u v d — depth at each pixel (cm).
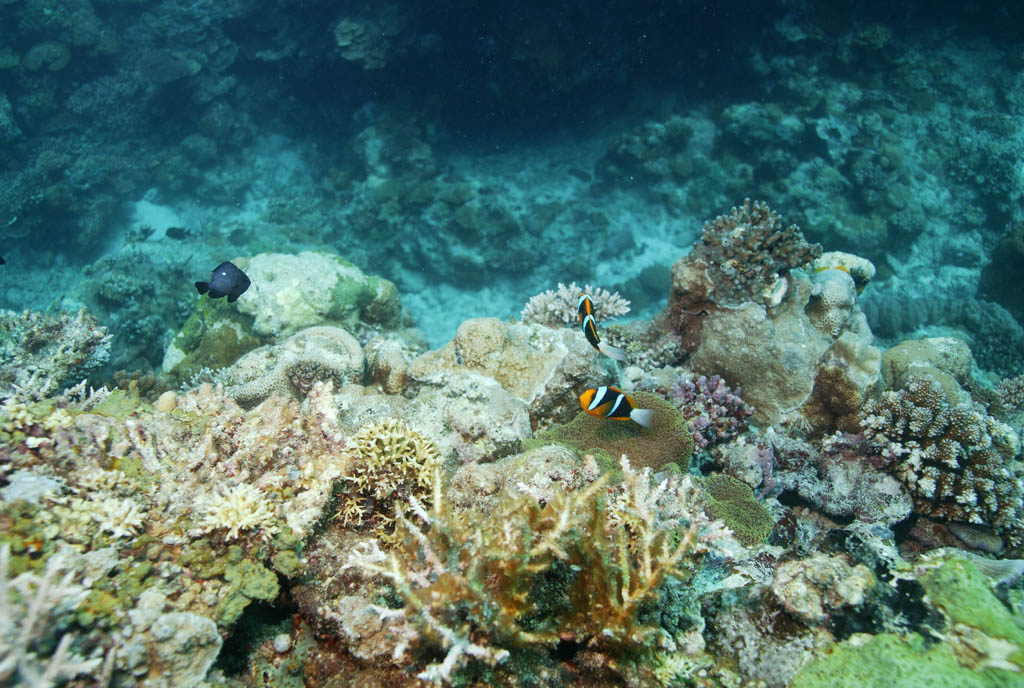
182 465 280
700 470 473
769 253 525
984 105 1486
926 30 1614
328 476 282
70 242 1653
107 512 239
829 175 1385
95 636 201
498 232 1470
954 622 227
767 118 1476
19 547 211
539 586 246
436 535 227
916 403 422
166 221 1798
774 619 254
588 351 464
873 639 229
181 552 245
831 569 248
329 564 270
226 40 1836
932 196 1413
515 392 461
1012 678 205
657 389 513
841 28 1556
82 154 1722
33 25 1656
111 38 1773
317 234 1628
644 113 1678
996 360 1066
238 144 1888
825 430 493
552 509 241
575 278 1474
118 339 917
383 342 669
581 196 1595
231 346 703
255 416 320
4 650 164
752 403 519
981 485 386
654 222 1545
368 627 239
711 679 243
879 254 1348
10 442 259
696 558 270
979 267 1341
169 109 1836
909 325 1134
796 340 508
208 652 218
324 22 1642
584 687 244
